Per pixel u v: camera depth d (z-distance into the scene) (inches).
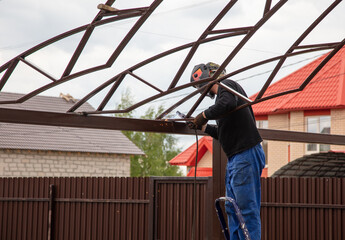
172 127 251.6
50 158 863.7
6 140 837.8
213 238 291.6
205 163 917.2
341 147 815.7
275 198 379.6
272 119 879.7
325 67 900.6
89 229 427.8
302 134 315.9
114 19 196.9
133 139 1616.6
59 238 440.1
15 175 829.2
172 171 1606.8
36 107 962.7
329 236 364.2
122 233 412.5
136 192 406.9
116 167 929.5
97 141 937.5
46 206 450.9
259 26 188.5
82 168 892.6
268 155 889.5
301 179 376.2
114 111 230.2
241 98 182.1
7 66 221.9
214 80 194.4
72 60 207.5
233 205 172.6
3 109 224.8
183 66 205.2
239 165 180.9
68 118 235.9
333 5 182.9
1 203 471.5
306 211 372.2
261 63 194.1
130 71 219.3
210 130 209.6
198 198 365.1
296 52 195.6
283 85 917.2
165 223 382.0
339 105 792.9
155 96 217.0
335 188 365.4
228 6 188.1
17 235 462.0
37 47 213.9
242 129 183.9
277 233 376.5
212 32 195.0
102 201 422.0
